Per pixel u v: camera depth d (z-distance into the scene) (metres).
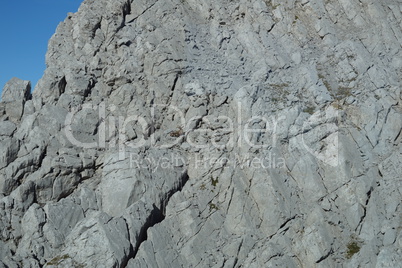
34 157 30.72
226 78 36.19
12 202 28.88
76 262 26.23
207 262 28.22
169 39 37.72
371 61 36.47
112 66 36.81
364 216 29.25
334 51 37.75
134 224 27.94
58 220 28.61
